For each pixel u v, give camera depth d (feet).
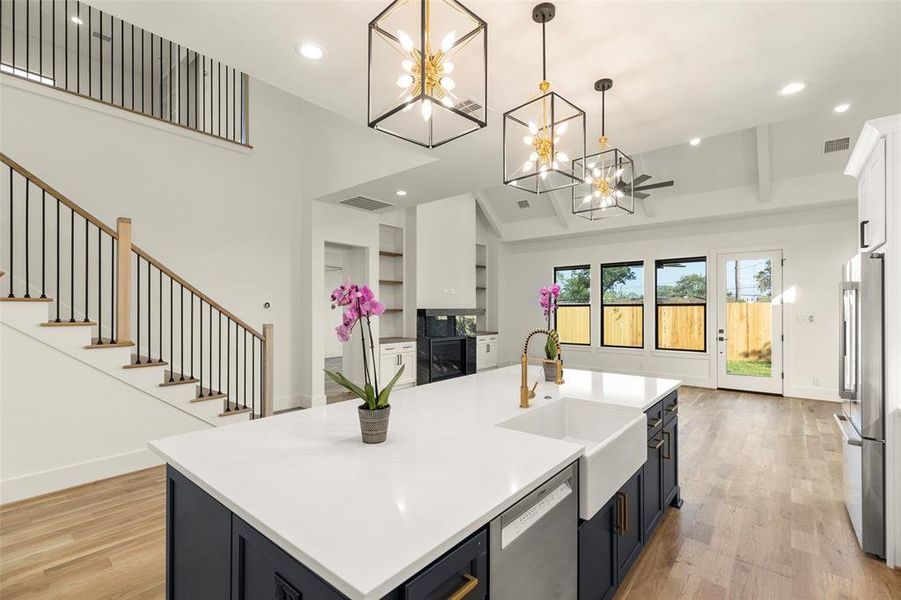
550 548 4.38
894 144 7.14
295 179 18.33
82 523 8.44
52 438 9.79
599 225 24.77
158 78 22.02
